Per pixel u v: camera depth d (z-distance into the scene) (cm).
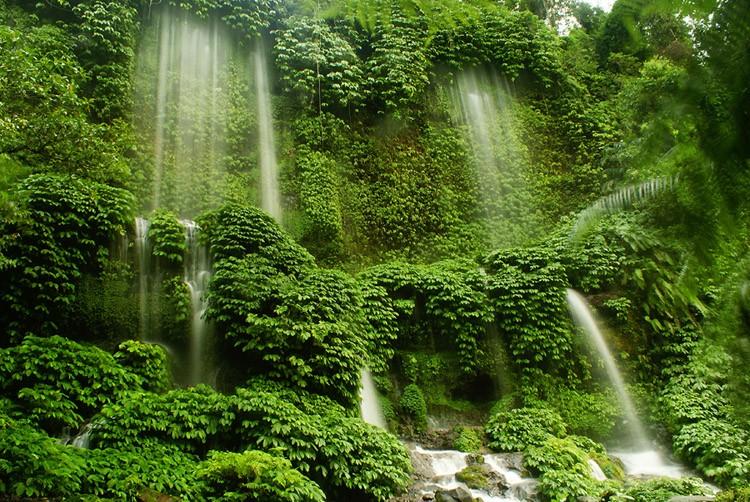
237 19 1738
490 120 1919
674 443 1080
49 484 514
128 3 1595
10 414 681
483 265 1474
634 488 813
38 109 779
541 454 918
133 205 1142
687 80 120
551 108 2011
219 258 1098
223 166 1548
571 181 1812
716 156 118
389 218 1611
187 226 1184
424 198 1692
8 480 509
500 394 1237
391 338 1203
